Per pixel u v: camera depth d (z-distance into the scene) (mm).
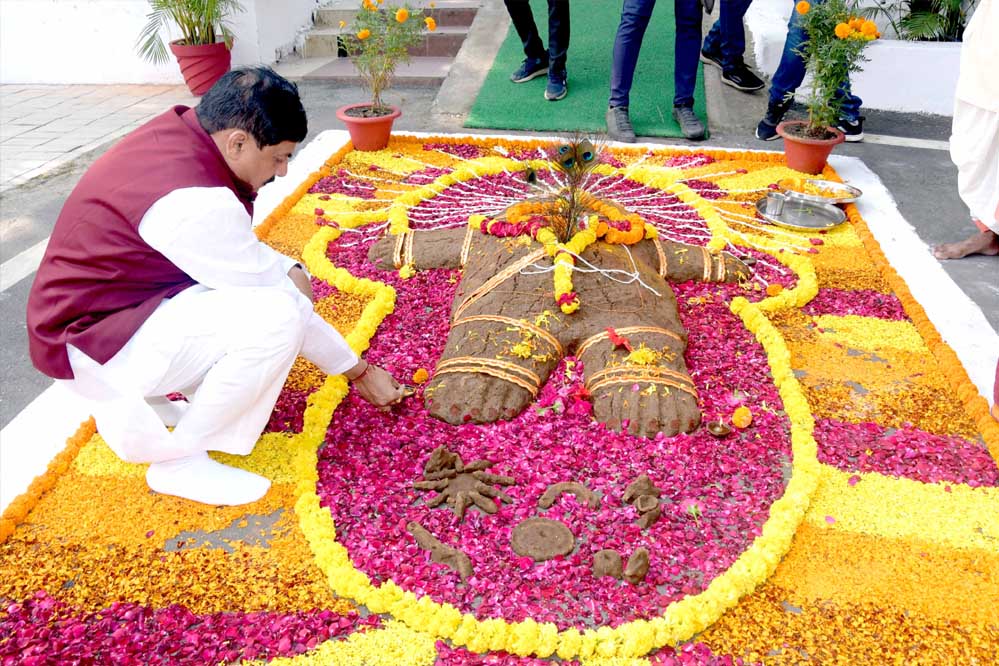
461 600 2201
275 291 2373
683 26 5641
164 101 7418
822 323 3562
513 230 3537
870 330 3502
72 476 2680
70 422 2941
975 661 2035
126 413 2311
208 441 2447
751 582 2227
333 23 8484
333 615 2166
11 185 5375
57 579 2289
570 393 2992
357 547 2377
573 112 6234
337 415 2932
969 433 2873
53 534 2443
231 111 2186
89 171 2264
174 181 2170
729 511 2496
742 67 6555
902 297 3734
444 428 2850
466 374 2934
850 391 3102
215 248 2229
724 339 3381
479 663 2027
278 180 5062
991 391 3115
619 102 5812
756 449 2740
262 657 2068
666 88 6551
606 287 3260
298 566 2326
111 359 2277
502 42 7484
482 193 4820
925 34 6523
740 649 2076
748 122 6117
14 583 2275
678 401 2857
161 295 2332
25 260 4285
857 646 2080
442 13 8125
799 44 5211
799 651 2072
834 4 4875
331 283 3857
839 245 4285
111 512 2523
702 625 2113
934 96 6508
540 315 3129
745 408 2855
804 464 2627
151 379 2303
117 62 7930
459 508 2465
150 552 2377
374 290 3727
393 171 5227
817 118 5066
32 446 2816
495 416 2855
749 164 5367
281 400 3031
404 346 3336
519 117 6176
